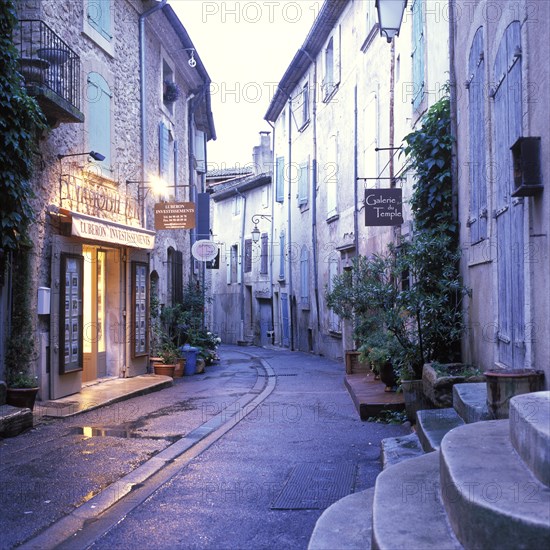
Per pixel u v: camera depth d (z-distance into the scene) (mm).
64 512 4957
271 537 4359
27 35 9789
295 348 26125
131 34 14109
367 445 7273
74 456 6789
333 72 19672
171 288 17672
